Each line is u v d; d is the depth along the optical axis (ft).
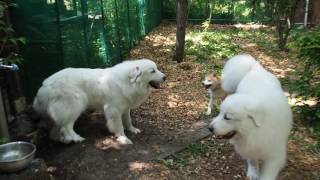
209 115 7.40
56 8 6.79
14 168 4.65
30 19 6.94
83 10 8.05
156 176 5.35
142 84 6.17
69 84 6.06
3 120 5.70
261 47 12.92
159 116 7.38
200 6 17.76
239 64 5.77
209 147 6.16
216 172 5.49
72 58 7.53
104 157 5.78
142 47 12.76
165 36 14.73
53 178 5.20
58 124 6.08
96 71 6.37
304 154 5.90
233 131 4.32
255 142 4.29
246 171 5.49
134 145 6.15
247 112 4.13
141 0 13.71
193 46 12.72
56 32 6.91
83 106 6.21
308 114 6.98
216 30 15.97
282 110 4.41
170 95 8.45
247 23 17.57
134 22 12.76
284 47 12.46
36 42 7.05
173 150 6.01
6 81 6.72
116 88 6.12
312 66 7.46
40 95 6.07
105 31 9.52
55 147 6.10
